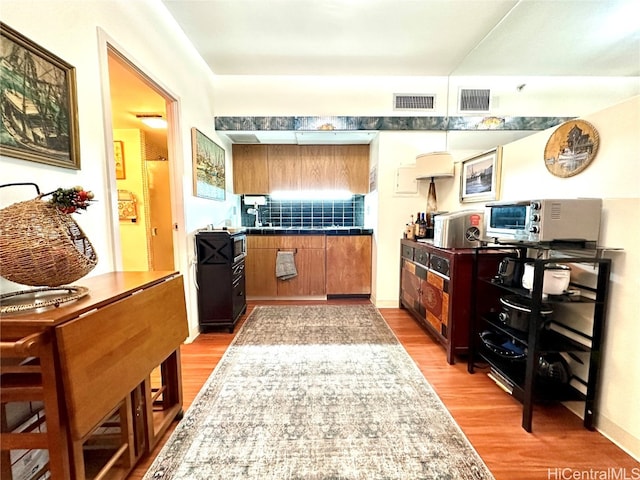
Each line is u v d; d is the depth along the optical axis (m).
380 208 3.28
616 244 1.30
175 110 2.28
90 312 0.88
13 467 0.98
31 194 1.04
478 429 1.41
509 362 1.75
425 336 2.53
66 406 0.80
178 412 1.48
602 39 1.73
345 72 3.06
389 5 2.05
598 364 1.37
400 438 1.34
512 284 1.66
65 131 1.17
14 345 0.70
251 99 3.19
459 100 3.03
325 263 3.66
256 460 1.23
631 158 1.23
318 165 3.86
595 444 1.32
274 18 2.19
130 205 3.38
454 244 2.17
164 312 1.31
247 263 3.64
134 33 1.72
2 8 0.92
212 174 3.00
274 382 1.82
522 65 2.45
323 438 1.34
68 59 1.20
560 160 1.59
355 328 2.70
